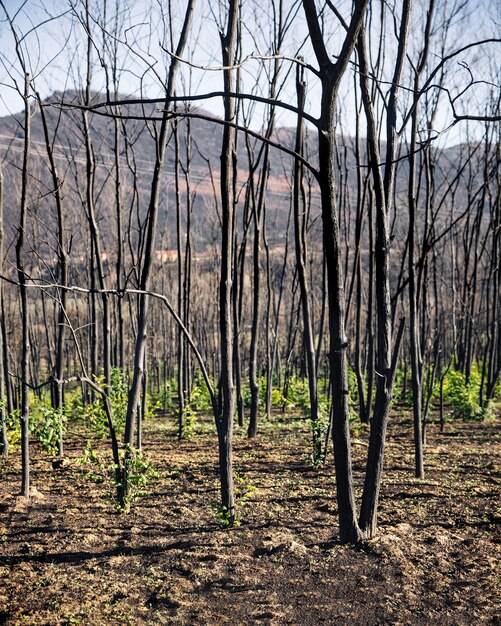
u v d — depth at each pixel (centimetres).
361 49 598
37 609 511
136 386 765
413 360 904
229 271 691
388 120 720
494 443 1198
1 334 1077
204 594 540
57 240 992
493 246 1472
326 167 566
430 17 802
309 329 1018
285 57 496
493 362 1777
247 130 531
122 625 483
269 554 622
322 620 489
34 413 1396
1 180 899
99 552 639
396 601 517
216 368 2106
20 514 762
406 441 1229
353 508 636
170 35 957
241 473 974
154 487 890
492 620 481
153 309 2147
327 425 1009
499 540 653
